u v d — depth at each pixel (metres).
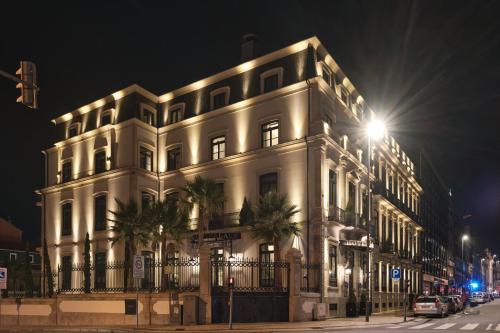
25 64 12.66
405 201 55.75
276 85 33.88
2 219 64.12
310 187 30.83
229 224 34.06
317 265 29.56
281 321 25.58
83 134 42.00
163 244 30.89
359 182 38.09
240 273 32.34
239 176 34.66
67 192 42.66
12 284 48.34
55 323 26.83
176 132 39.53
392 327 23.12
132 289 29.53
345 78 36.53
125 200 37.94
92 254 39.25
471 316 33.53
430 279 67.75
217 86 37.59
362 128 39.69
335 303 30.94
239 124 35.34
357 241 32.75
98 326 23.83
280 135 32.84
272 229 27.98
